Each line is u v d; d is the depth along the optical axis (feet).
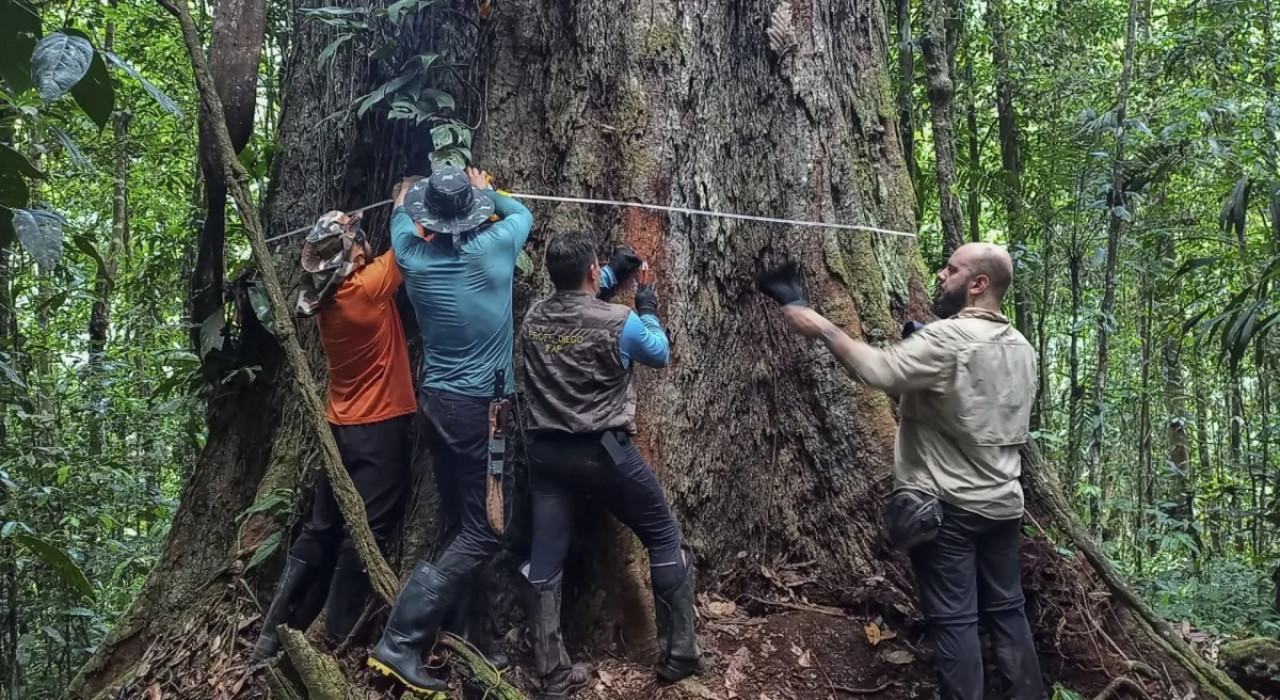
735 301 13.89
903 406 11.00
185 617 13.62
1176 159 19.19
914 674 11.94
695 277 13.47
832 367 13.83
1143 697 11.78
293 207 15.02
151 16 24.58
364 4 14.35
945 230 15.70
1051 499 13.50
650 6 13.38
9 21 9.10
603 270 12.16
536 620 11.11
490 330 11.00
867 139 15.30
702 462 13.28
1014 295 22.63
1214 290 25.64
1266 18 23.06
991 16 22.16
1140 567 22.65
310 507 13.57
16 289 22.35
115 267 26.61
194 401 17.10
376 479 12.05
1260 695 12.30
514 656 12.06
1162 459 34.47
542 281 12.96
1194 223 21.56
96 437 23.50
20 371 18.39
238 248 24.54
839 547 13.43
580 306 10.87
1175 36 22.91
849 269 14.20
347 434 11.96
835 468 13.66
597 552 12.37
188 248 21.48
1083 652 12.36
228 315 15.38
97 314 26.63
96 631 21.04
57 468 19.77
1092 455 20.29
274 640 12.35
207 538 14.78
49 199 29.04
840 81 15.02
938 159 15.75
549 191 13.23
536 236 13.10
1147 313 28.50
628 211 13.02
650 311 11.27
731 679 11.52
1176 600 18.29
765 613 12.96
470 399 11.00
